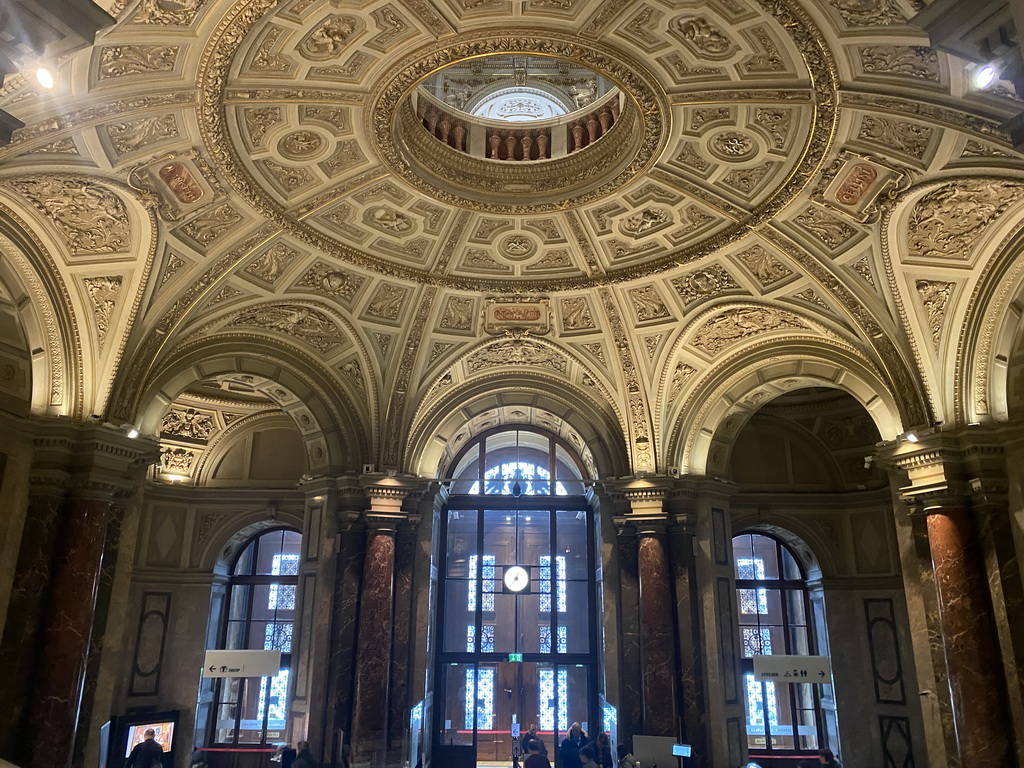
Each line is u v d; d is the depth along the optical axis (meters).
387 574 14.79
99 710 11.50
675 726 13.91
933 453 11.57
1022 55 4.40
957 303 11.51
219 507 18.17
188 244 11.78
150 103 8.80
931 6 5.73
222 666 14.12
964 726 10.62
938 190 10.09
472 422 17.22
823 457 18.56
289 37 8.52
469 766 16.19
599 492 16.22
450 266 13.88
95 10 5.61
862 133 9.55
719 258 13.05
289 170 11.06
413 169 11.50
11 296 11.06
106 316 11.88
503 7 8.45
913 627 11.98
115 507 12.09
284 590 18.62
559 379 16.31
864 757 16.48
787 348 14.29
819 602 18.05
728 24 8.32
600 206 12.35
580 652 17.44
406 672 14.87
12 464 10.95
